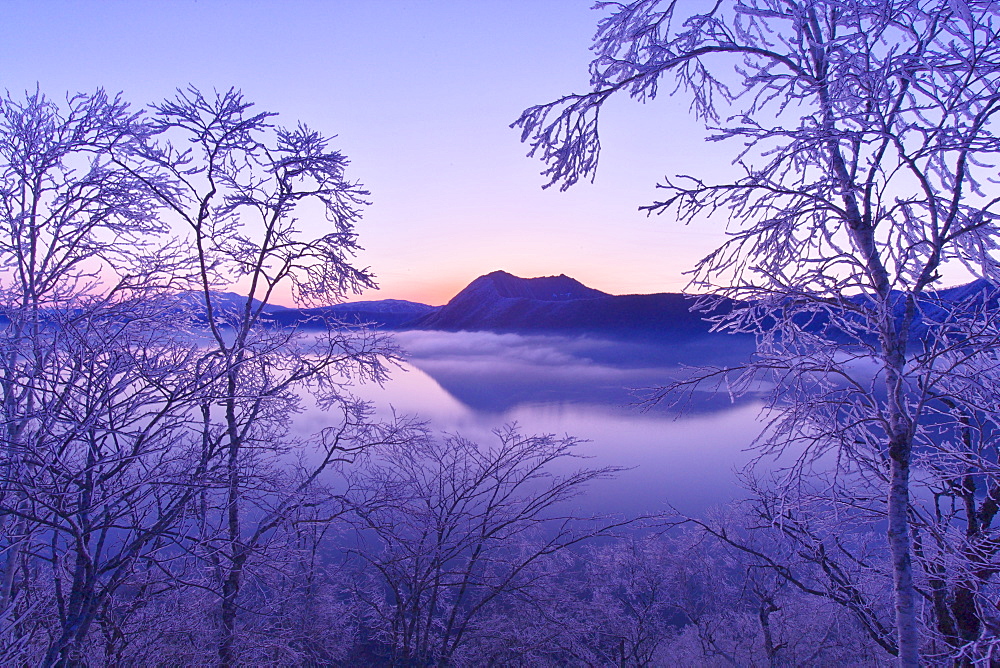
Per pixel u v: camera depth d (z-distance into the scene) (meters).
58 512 4.69
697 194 4.75
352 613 10.27
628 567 12.75
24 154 6.88
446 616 10.57
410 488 8.85
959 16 3.58
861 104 4.50
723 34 4.91
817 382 5.13
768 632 9.86
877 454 5.32
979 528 6.13
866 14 4.07
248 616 8.66
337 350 8.33
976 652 4.78
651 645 12.72
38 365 5.20
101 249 7.46
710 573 12.57
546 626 9.39
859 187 4.43
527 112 5.28
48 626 6.15
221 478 5.99
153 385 5.30
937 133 3.82
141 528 5.34
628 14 5.11
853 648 10.60
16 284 6.68
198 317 8.24
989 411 5.05
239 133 7.48
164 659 7.30
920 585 6.48
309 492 7.43
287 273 8.73
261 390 7.53
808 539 6.87
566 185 5.57
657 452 43.06
